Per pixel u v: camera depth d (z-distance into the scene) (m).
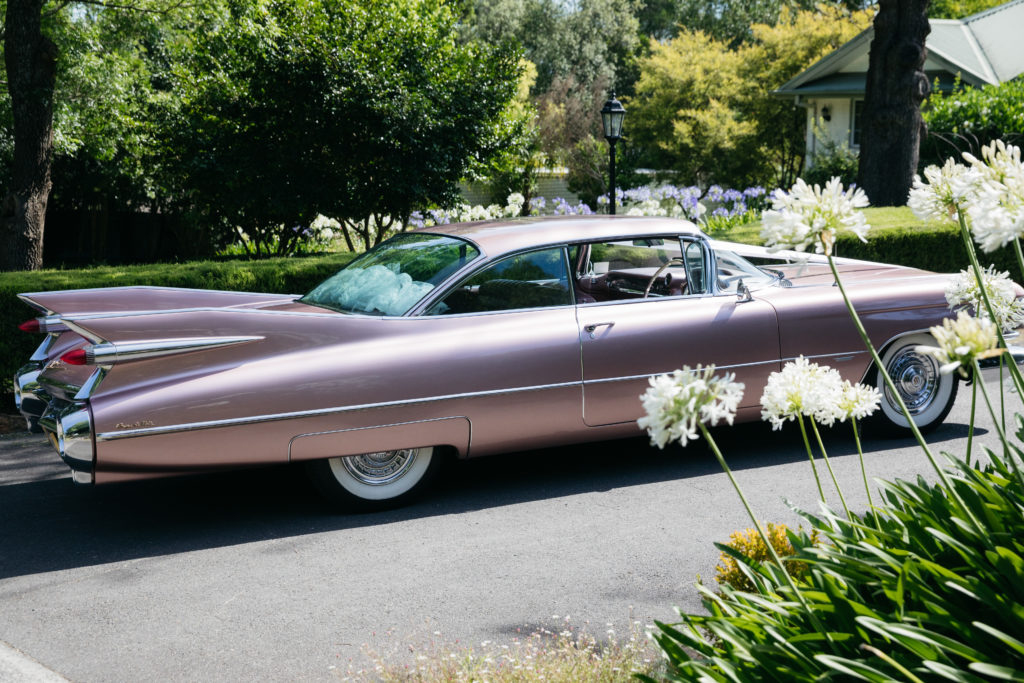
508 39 13.38
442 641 3.57
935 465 2.26
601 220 5.63
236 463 4.55
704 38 34.34
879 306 5.86
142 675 3.38
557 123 33.75
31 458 6.27
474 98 13.04
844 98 26.58
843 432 6.39
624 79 49.44
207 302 5.66
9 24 10.48
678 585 4.04
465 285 5.10
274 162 12.45
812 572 2.30
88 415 4.27
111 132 18.88
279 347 4.65
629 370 5.30
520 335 5.07
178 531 4.87
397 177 12.45
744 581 2.83
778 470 5.63
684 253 5.64
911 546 2.29
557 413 5.18
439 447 5.16
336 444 4.72
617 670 2.98
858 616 1.97
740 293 5.66
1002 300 2.92
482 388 4.96
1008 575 1.97
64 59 14.55
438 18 13.21
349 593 4.06
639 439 6.46
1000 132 18.00
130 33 14.91
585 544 4.56
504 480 5.62
